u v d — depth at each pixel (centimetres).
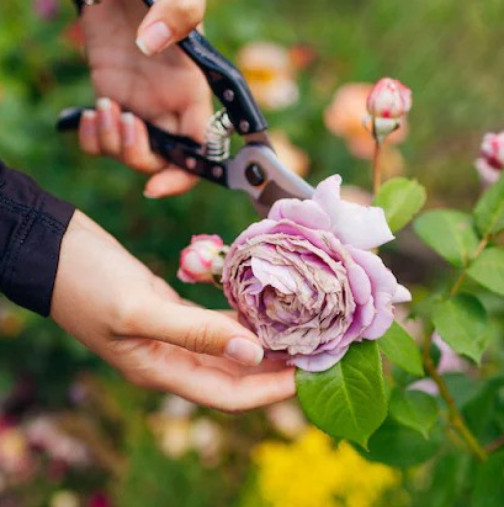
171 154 74
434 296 65
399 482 101
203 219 121
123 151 75
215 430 117
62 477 126
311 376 60
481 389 72
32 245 63
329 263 58
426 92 188
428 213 67
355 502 102
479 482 69
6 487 125
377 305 59
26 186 65
